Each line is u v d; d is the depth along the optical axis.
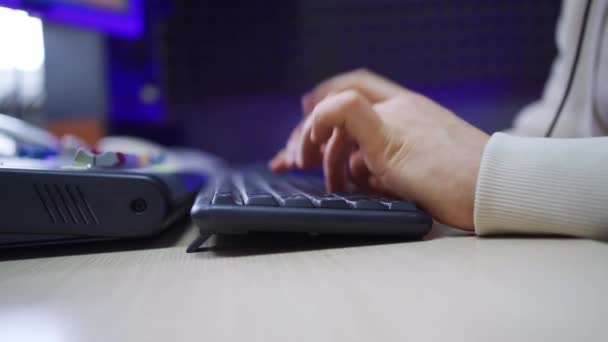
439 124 0.43
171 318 0.19
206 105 1.36
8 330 0.18
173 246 0.37
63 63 1.04
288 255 0.32
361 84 0.57
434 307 0.19
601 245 0.32
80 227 0.36
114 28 1.09
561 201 0.35
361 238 0.38
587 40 0.74
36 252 0.36
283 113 1.37
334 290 0.22
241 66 1.36
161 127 1.34
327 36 1.35
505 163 0.37
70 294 0.23
